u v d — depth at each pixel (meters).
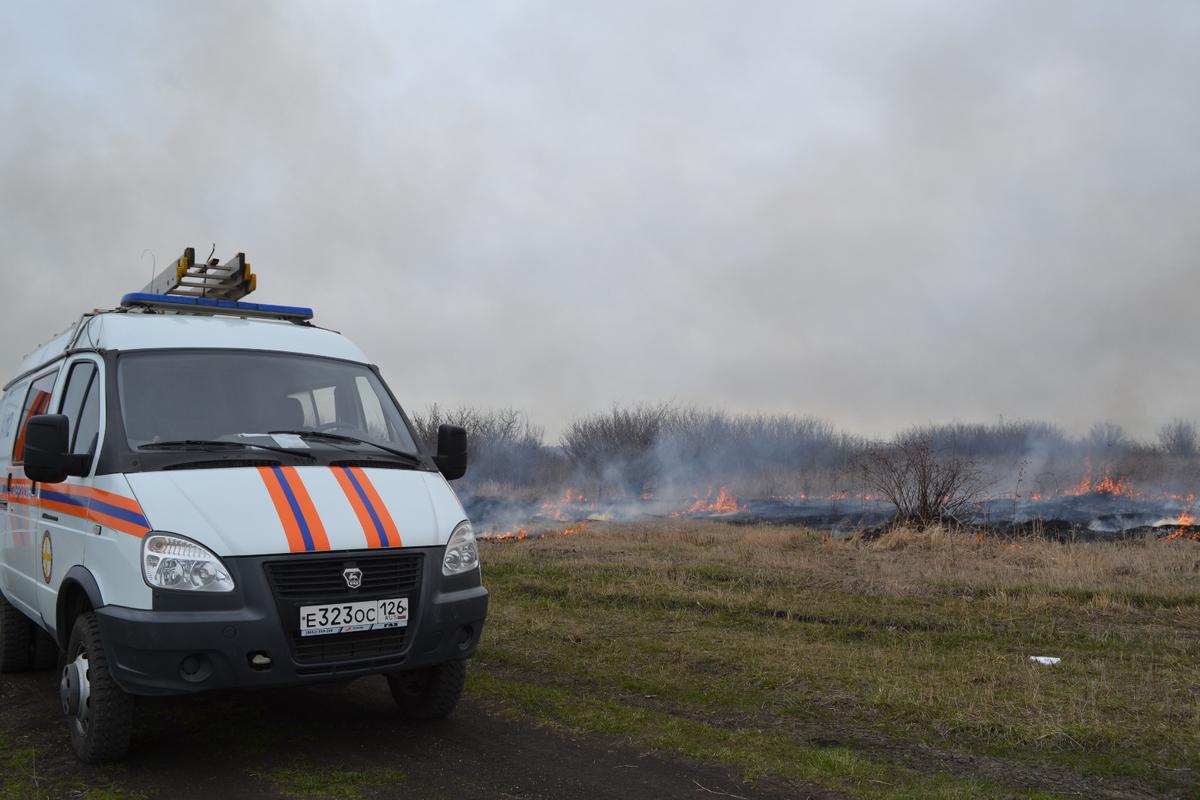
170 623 4.73
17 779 5.09
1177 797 4.82
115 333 6.04
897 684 6.85
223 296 8.09
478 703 6.62
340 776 5.11
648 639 8.50
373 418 6.41
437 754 5.52
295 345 6.52
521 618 9.44
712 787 4.95
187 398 5.81
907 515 17.47
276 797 4.81
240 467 5.39
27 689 7.19
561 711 6.37
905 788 4.91
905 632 8.67
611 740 5.77
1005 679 6.93
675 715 6.37
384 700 6.76
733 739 5.77
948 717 6.09
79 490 5.59
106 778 5.10
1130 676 7.02
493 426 32.41
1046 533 16.25
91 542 5.31
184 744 5.70
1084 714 6.09
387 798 4.79
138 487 5.12
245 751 5.57
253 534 4.95
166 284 8.15
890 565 12.55
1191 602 9.72
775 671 7.32
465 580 5.55
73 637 5.50
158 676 4.77
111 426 5.50
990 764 5.32
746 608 9.82
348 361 6.68
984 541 14.80
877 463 19.75
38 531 6.36
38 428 5.50
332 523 5.15
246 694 6.88
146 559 4.86
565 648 8.25
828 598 10.25
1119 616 9.20
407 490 5.70
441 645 5.39
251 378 6.08
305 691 7.00
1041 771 5.20
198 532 4.90
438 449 6.54
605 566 12.59
